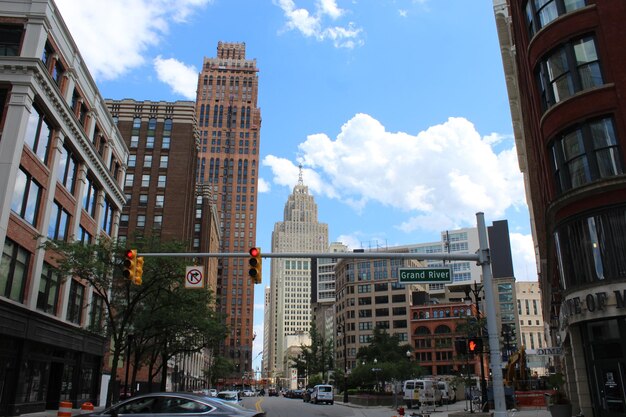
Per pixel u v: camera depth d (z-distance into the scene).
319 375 109.19
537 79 22.41
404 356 84.75
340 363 127.69
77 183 35.12
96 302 38.75
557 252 20.61
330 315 163.38
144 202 81.69
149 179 83.00
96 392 39.09
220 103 185.25
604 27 19.66
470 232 157.38
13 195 25.53
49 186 29.81
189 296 29.75
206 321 35.69
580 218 19.03
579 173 19.41
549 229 23.02
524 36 24.08
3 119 26.06
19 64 26.61
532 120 26.27
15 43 28.19
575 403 26.00
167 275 27.70
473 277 150.88
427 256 17.30
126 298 28.77
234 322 165.88
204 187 111.31
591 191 18.55
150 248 28.22
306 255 17.61
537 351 29.91
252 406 43.62
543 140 21.48
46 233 29.20
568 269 19.52
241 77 189.75
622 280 17.45
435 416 30.64
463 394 61.28
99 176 39.31
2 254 24.73
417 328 118.19
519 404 34.94
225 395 33.50
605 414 17.73
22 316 26.41
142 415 11.21
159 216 81.00
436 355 113.75
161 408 11.34
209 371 104.25
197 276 18.59
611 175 18.31
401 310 121.88
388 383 67.31
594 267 18.38
